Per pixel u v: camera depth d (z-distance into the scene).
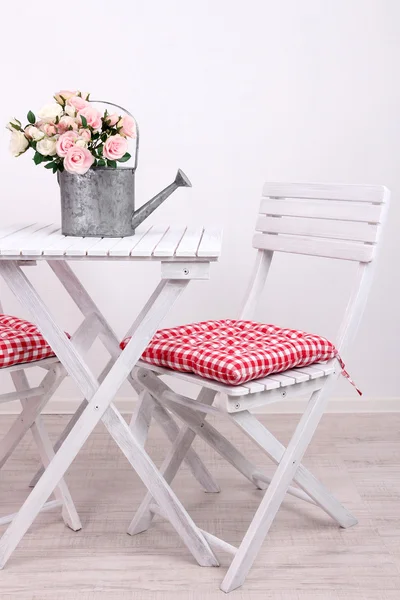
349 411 2.87
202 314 2.81
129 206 1.82
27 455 2.44
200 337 1.90
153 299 2.12
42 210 2.73
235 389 1.60
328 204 1.97
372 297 2.80
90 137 1.74
